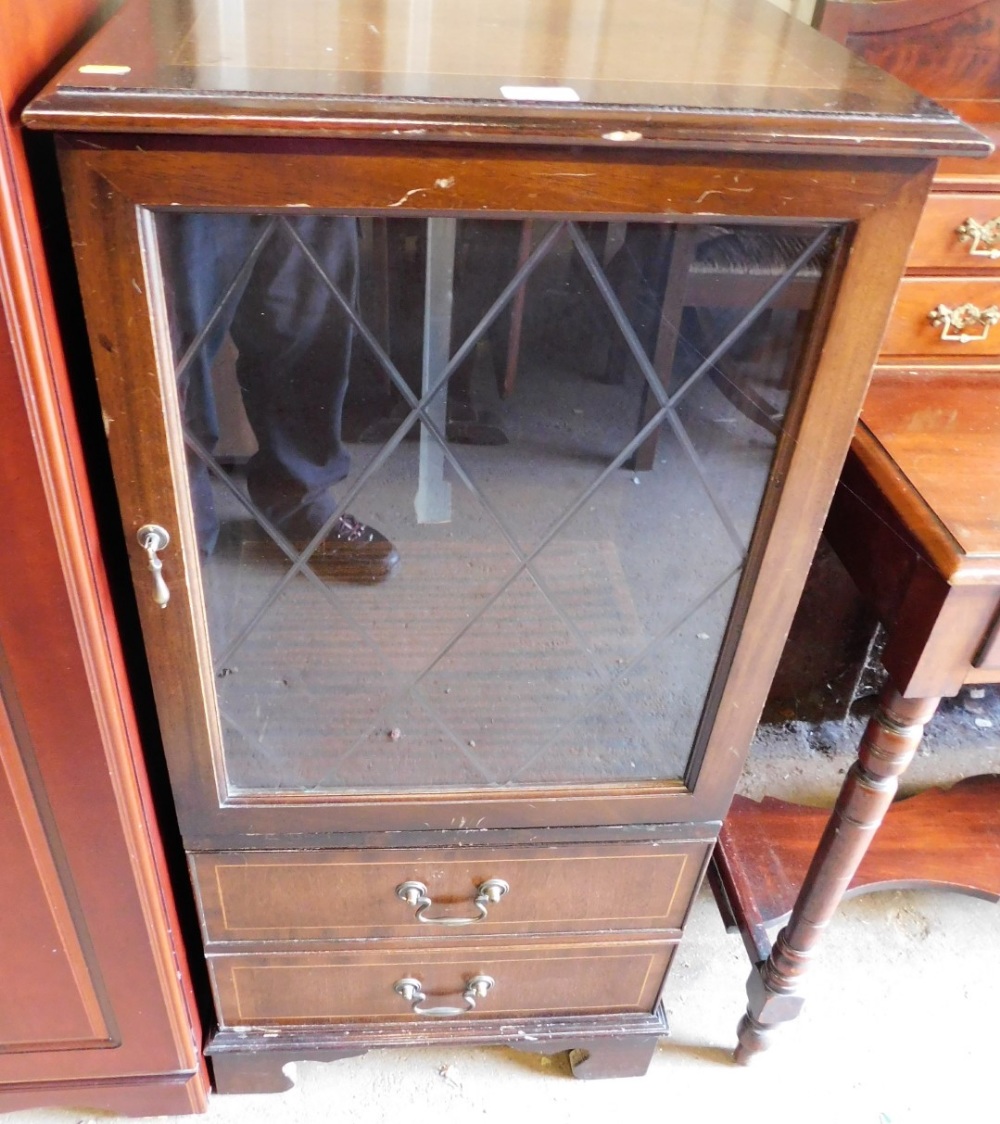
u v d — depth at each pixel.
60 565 0.64
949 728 1.60
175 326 0.61
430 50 0.65
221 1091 1.09
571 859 0.94
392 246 0.59
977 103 1.04
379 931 0.98
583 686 0.85
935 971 1.27
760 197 0.58
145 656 0.82
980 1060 1.18
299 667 0.80
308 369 0.63
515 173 0.56
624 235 0.60
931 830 1.27
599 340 0.64
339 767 0.88
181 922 0.98
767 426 0.69
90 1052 0.98
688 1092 1.13
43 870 0.82
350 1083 1.12
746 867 1.19
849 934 1.32
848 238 0.60
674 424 0.69
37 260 0.56
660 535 0.75
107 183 0.54
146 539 0.67
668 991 1.23
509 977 1.04
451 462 0.69
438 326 0.62
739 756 0.88
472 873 0.94
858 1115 1.12
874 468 0.82
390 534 0.73
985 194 0.92
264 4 0.74
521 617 0.80
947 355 1.00
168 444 0.64
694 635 0.82
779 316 0.64
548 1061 1.16
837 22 0.98
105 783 0.76
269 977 1.00
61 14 0.64
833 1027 1.20
